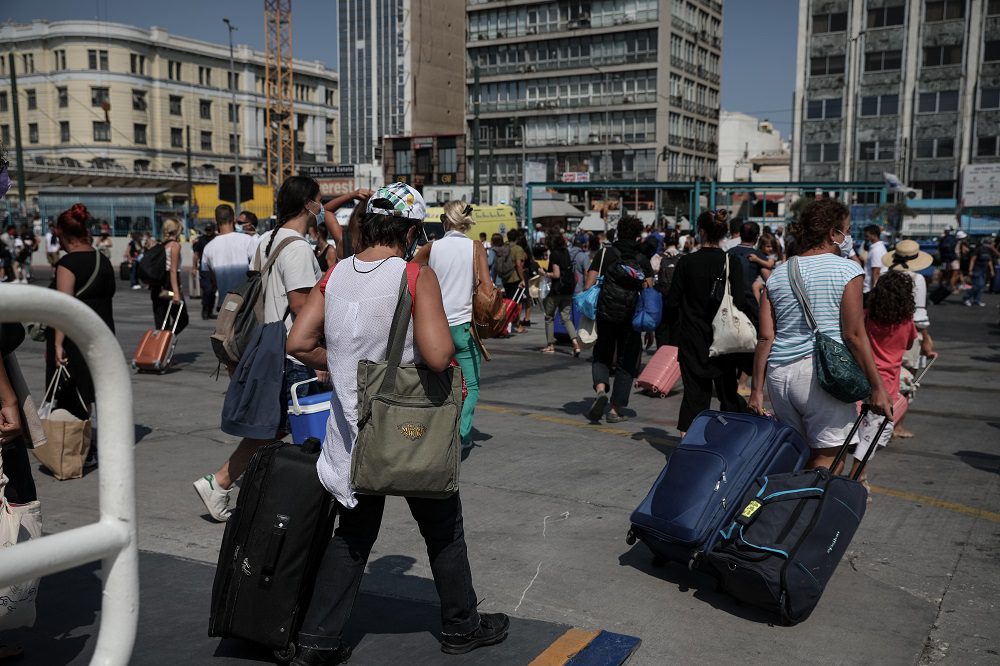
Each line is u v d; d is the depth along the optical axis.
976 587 3.89
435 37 94.38
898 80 54.38
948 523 4.77
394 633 3.25
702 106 82.56
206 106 96.19
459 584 3.04
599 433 6.88
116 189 38.91
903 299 5.29
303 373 4.34
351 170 84.62
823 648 3.29
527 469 5.73
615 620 3.51
